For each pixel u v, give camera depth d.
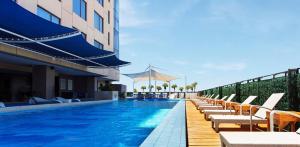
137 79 51.03
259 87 10.66
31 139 8.67
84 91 35.84
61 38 16.38
